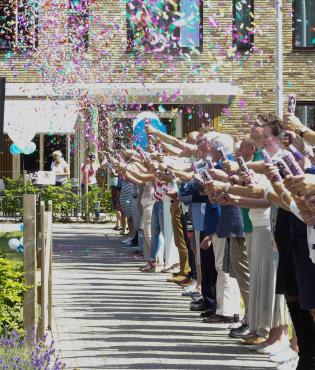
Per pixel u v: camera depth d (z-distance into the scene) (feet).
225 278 49.26
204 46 131.13
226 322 49.32
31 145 116.88
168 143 65.87
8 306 41.70
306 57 135.23
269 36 132.67
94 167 126.93
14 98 126.52
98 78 122.01
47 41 122.21
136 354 41.32
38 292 43.70
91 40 123.75
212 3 130.82
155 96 126.41
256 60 132.57
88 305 55.21
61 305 55.26
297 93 135.23
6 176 139.74
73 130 117.39
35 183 128.36
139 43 123.03
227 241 47.24
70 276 68.95
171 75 129.70
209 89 128.06
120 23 124.26
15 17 127.95
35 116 116.47
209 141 48.47
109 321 49.83
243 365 39.27
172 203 64.59
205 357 40.81
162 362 39.68
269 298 42.09
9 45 131.44
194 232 56.08
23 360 32.50
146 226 75.72
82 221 128.26
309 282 32.27
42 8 123.03
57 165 129.08
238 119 132.67
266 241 42.14
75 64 121.60
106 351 41.93
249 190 35.83
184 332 46.78
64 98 118.83
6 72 131.75
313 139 35.94
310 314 34.83
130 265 76.64
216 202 40.60
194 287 59.88
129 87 124.36
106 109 118.11
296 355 39.58
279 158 33.24
